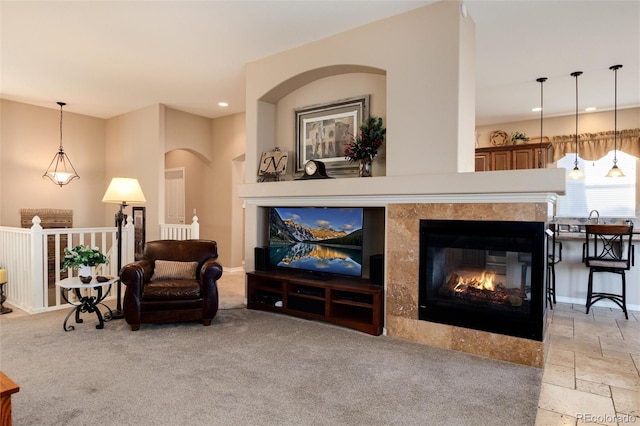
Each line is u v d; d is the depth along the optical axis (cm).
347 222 403
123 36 404
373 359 309
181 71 504
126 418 220
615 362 314
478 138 744
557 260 522
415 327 353
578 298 516
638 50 417
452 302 337
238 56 457
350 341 350
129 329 379
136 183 472
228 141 716
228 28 386
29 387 256
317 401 241
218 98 614
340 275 409
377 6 345
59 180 670
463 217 329
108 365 292
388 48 365
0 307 439
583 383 275
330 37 405
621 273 452
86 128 719
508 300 314
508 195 310
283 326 392
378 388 260
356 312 410
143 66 486
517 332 308
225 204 722
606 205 639
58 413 224
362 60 382
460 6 327
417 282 352
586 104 606
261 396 246
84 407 231
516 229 308
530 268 304
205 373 279
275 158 460
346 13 357
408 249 357
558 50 419
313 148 459
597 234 454
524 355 305
